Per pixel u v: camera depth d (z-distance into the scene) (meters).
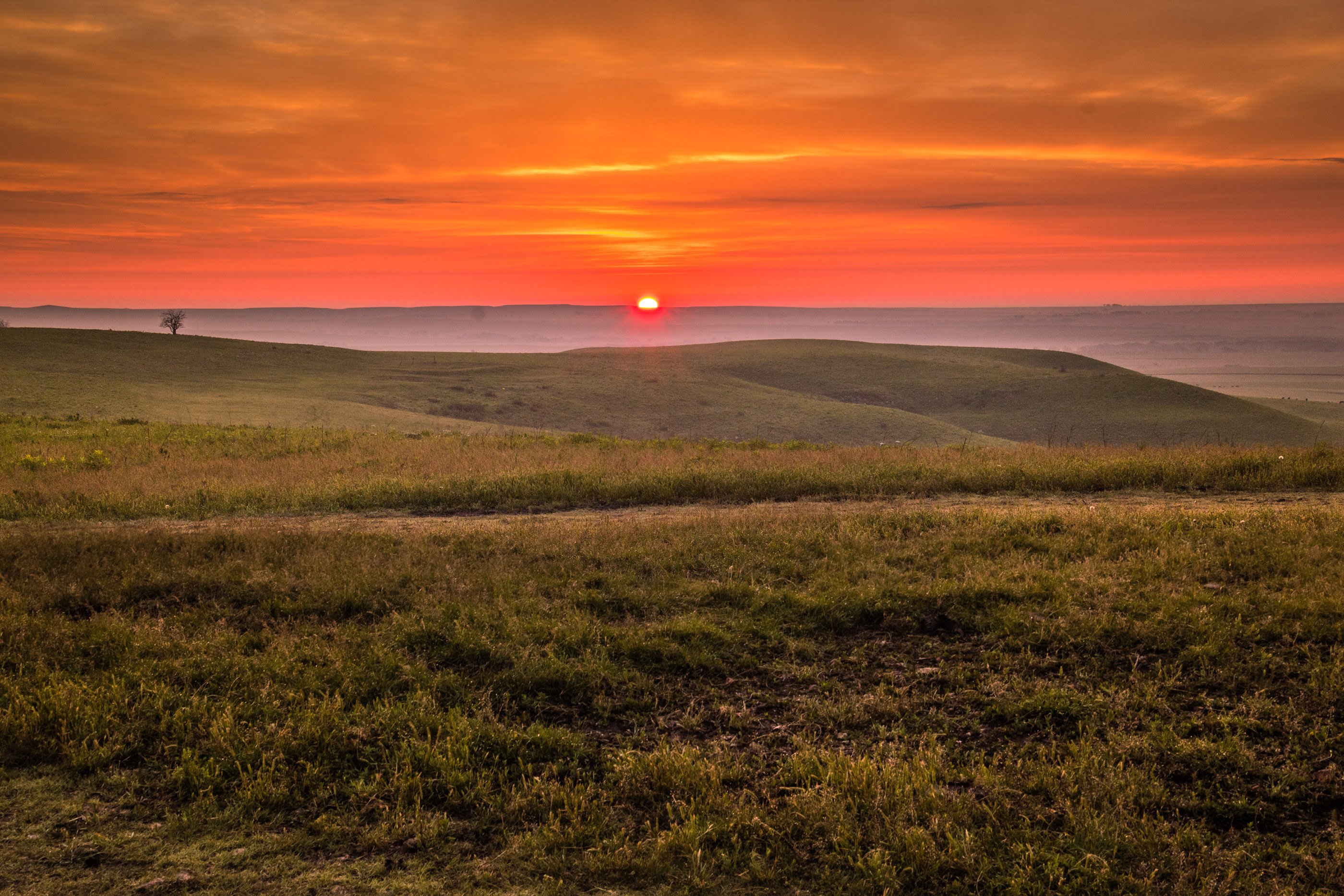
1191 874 3.93
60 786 4.96
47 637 6.87
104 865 4.24
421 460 18.47
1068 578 7.54
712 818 4.47
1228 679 5.65
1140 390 108.12
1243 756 4.75
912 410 111.69
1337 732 4.97
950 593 7.22
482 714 5.59
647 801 4.75
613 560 8.67
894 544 8.93
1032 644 6.35
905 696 5.76
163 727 5.46
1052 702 5.47
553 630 6.69
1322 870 3.95
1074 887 3.87
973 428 103.56
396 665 6.26
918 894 3.94
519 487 13.84
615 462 16.55
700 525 10.10
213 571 8.46
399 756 5.08
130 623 7.23
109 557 9.11
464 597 7.54
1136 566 7.77
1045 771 4.71
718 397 94.19
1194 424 94.31
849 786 4.64
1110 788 4.52
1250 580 7.33
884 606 7.11
